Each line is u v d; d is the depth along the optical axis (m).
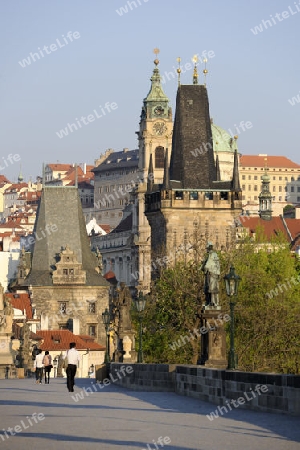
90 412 60.75
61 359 163.50
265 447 45.19
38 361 103.31
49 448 44.22
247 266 176.75
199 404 67.69
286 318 152.88
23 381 110.88
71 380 82.12
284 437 48.34
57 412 60.59
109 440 47.00
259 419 56.28
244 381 63.28
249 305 157.75
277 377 59.59
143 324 163.25
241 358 146.88
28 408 63.56
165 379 83.62
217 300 88.50
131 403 68.69
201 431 50.69
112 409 63.16
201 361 88.38
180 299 158.75
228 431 50.69
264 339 149.38
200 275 157.00
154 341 160.00
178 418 57.12
